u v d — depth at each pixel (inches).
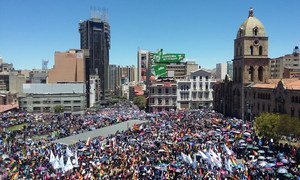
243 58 5920.3
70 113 6894.7
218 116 5689.0
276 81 5610.2
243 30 5989.2
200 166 2647.6
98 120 5506.9
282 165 2576.3
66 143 3705.7
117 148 3250.5
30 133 4480.8
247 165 2684.5
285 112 4702.3
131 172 2549.2
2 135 4234.7
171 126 4475.9
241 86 5969.5
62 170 2600.9
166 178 2428.6
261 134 3759.8
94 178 2448.3
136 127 4421.8
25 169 2669.8
